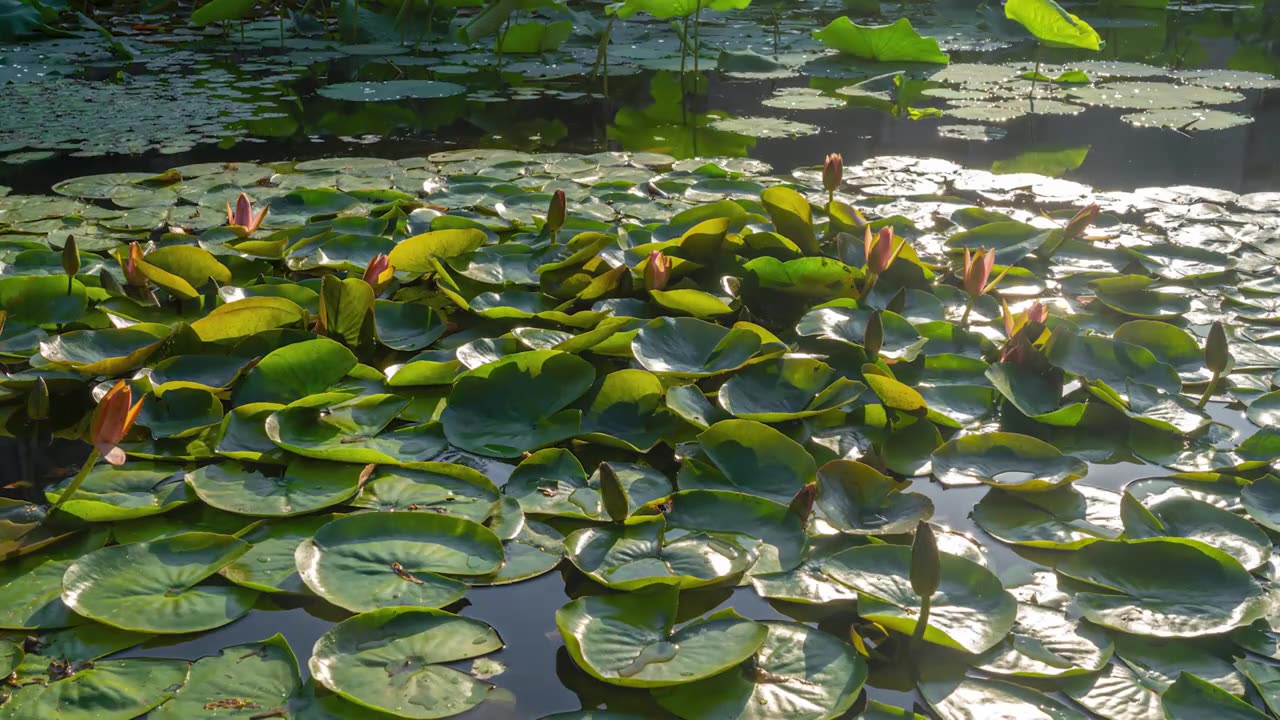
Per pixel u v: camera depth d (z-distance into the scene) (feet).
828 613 5.67
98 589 5.49
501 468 7.16
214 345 8.70
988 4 38.32
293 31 31.22
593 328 9.42
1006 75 25.38
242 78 23.82
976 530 6.53
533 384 7.93
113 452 6.08
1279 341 9.51
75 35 29.19
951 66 27.09
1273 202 13.85
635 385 8.01
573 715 4.71
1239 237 12.38
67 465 7.09
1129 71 26.22
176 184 14.11
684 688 4.94
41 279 9.25
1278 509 6.56
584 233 10.87
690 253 10.61
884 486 6.75
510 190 13.79
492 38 30.71
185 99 21.12
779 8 40.42
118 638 5.22
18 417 7.93
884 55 27.50
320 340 8.20
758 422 7.22
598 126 19.56
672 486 7.00
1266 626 5.49
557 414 7.67
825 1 43.55
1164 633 5.40
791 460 7.00
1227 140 18.70
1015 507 6.80
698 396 7.95
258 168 15.10
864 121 20.34
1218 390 8.66
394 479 6.81
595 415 7.84
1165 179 15.79
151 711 4.67
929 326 9.40
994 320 9.95
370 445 7.26
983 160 17.07
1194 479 7.12
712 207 11.50
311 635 5.35
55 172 14.94
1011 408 8.32
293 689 4.85
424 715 4.69
